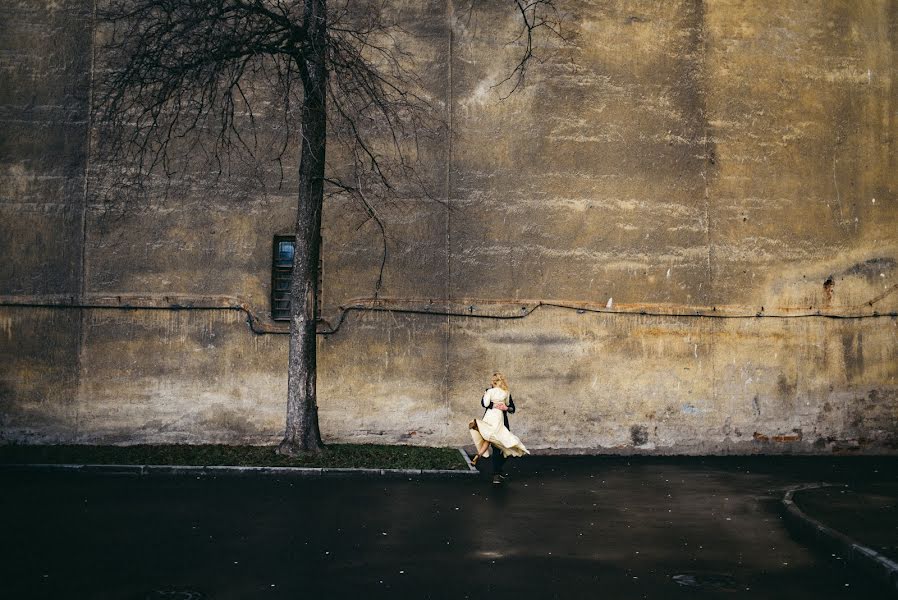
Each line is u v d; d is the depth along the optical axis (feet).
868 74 56.29
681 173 53.93
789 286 54.44
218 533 29.55
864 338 54.90
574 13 53.67
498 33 53.06
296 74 50.08
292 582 23.81
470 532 30.83
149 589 22.77
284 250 51.13
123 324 49.49
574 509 35.86
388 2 52.42
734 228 54.19
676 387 52.90
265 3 48.47
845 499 36.86
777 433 53.47
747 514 35.63
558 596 23.11
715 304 53.62
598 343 52.47
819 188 55.26
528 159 52.65
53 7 50.39
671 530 32.19
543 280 52.26
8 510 32.63
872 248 55.47
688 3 54.75
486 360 51.52
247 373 49.80
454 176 52.06
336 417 50.24
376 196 51.21
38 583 23.07
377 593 22.95
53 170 49.78
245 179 50.60
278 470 42.14
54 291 49.32
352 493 38.24
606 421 52.21
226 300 50.01
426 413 50.75
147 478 41.29
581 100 53.31
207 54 41.32
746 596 23.63
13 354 48.91
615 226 53.11
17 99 49.93
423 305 51.21
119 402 49.14
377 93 48.06
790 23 55.67
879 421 54.44
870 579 25.67
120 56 49.70
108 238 49.78
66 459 44.09
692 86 54.44
